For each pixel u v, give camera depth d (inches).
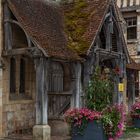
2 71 485.4
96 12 567.2
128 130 611.2
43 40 482.6
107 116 447.2
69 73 566.6
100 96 473.4
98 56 547.5
